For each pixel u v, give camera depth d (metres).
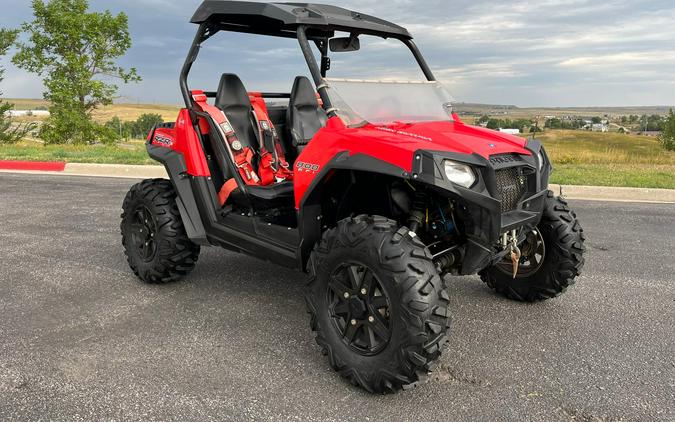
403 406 2.62
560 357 3.14
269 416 2.51
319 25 3.37
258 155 4.30
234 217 3.90
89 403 2.60
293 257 3.43
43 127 30.03
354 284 2.77
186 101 4.09
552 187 8.91
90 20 28.95
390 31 3.73
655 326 3.59
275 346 3.26
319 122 4.61
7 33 28.67
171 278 4.29
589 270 4.80
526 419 2.50
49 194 8.30
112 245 5.48
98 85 29.08
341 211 3.36
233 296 4.11
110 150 14.96
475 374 2.94
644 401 2.66
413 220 3.01
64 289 4.22
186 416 2.50
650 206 7.73
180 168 4.12
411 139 2.91
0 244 5.47
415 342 2.54
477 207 2.77
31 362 3.01
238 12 3.59
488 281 4.15
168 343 3.29
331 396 2.71
